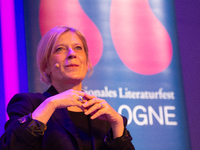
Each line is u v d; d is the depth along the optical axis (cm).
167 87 394
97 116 172
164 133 373
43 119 158
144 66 395
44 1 378
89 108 175
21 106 175
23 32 360
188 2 436
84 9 395
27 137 152
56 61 189
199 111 393
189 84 401
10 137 152
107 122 194
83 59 195
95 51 384
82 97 173
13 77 342
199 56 416
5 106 332
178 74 402
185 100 393
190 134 380
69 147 164
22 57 351
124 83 381
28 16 367
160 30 415
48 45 194
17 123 158
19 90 340
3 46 347
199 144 378
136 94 381
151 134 369
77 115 184
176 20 424
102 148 177
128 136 183
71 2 391
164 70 400
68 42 195
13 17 361
